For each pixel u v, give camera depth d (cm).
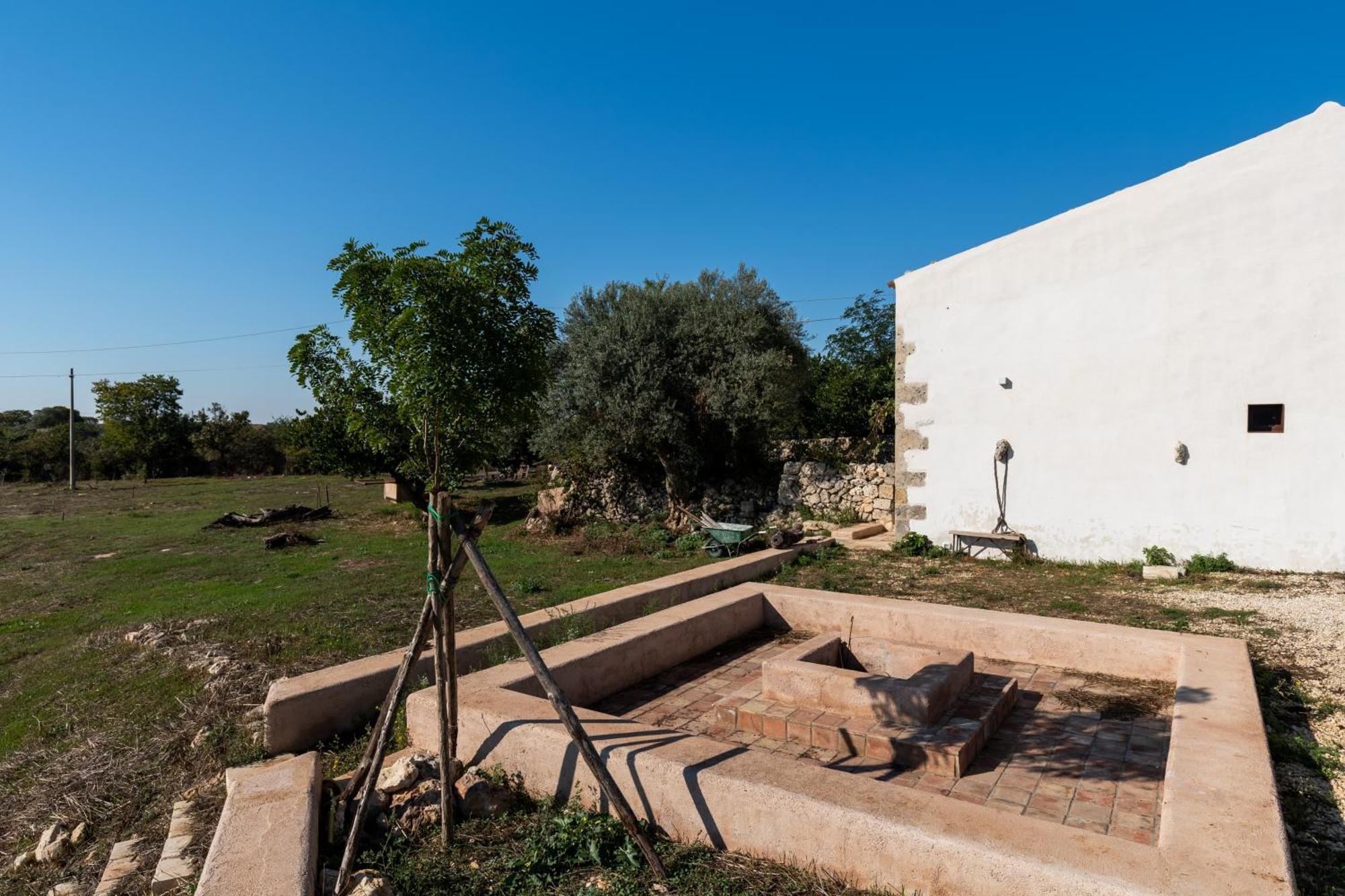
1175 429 1003
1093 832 294
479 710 396
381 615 841
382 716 339
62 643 830
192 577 1234
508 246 351
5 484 3903
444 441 364
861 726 427
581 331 1650
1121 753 407
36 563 1449
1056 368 1088
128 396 4209
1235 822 266
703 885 283
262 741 464
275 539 1567
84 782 457
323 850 328
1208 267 978
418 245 345
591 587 1009
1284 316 934
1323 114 906
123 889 336
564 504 1783
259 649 680
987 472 1143
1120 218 1037
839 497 1614
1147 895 224
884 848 268
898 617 633
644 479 1778
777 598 702
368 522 1981
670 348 1641
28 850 397
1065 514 1082
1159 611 757
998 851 248
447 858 318
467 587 1014
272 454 4491
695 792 314
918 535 1195
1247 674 444
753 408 1555
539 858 306
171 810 412
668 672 582
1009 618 598
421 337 318
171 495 3052
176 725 525
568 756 352
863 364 2298
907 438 1212
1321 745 416
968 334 1158
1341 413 905
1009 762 401
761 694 494
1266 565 948
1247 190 952
